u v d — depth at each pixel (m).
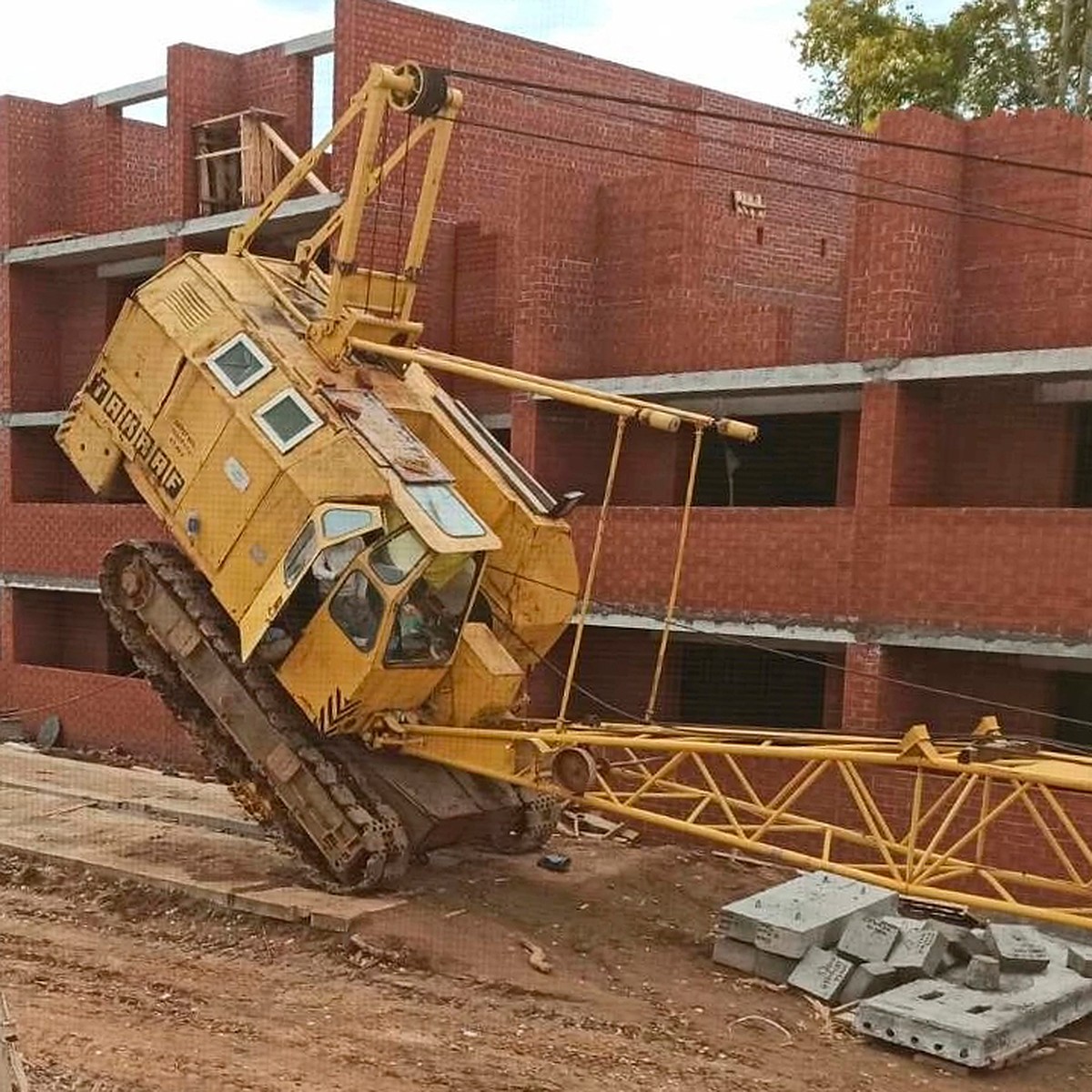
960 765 9.38
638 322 17.45
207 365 12.56
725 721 18.06
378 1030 9.56
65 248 21.88
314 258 13.93
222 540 12.40
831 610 14.60
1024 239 14.59
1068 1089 9.40
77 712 21.02
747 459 18.86
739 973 11.32
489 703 12.15
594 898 12.86
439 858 13.65
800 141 22.98
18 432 23.00
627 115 21.58
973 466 15.21
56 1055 8.71
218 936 11.57
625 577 16.19
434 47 18.94
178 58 20.33
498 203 20.05
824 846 10.41
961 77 30.81
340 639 11.69
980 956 10.72
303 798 12.23
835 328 21.97
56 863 13.30
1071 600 12.94
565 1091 8.69
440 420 13.36
